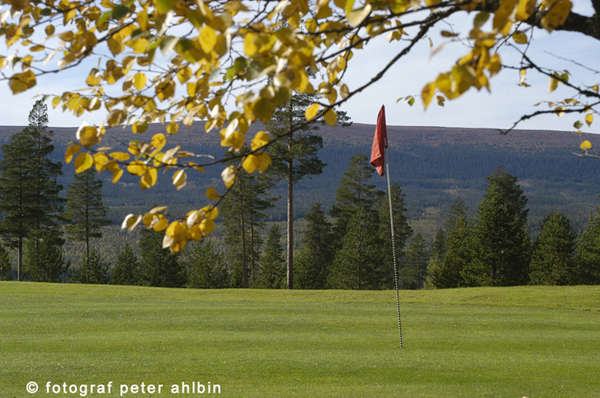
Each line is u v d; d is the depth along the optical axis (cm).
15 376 959
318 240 8156
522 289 2536
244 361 1072
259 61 183
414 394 852
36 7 231
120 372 989
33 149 5941
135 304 1986
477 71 160
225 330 1439
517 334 1406
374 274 6316
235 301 2152
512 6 158
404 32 285
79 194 7031
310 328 1477
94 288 2680
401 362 1074
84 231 7050
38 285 2750
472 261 5456
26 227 5853
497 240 5344
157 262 6034
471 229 6209
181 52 178
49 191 6050
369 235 6297
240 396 844
